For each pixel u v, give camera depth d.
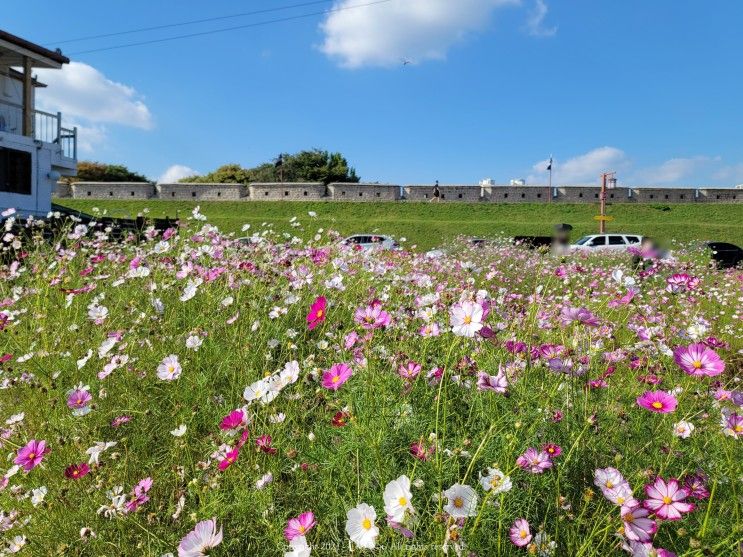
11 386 2.68
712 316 5.29
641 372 2.55
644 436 2.06
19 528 1.88
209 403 2.57
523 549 1.58
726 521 1.68
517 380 2.12
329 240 6.09
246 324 3.22
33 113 15.44
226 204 35.62
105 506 1.78
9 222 5.56
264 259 4.36
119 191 37.06
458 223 29.73
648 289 4.92
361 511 1.36
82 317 3.66
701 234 29.27
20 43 14.70
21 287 4.24
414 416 1.99
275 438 2.08
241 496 1.84
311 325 2.35
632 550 1.37
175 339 3.16
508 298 3.57
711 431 2.08
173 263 4.32
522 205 38.41
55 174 15.22
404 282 3.95
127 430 2.44
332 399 2.10
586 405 2.02
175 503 1.98
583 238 17.58
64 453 2.22
